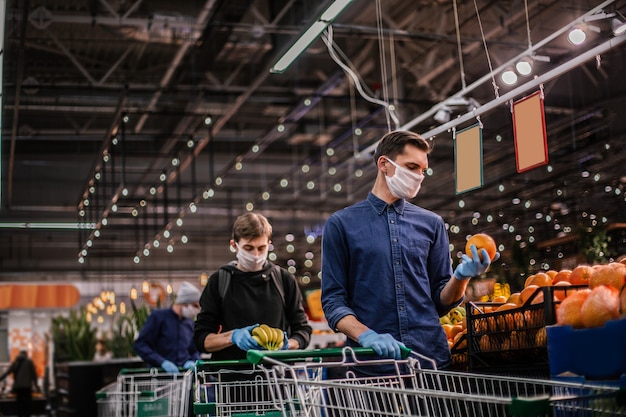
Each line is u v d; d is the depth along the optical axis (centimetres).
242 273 392
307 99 1220
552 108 1157
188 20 1049
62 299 2122
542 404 166
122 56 1147
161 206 1900
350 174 1716
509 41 1017
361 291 290
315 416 226
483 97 1103
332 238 295
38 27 995
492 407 239
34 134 1497
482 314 298
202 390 321
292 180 1869
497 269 744
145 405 441
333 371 294
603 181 1102
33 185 1714
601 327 223
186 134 1419
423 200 1886
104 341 1548
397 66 1159
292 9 950
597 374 223
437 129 509
